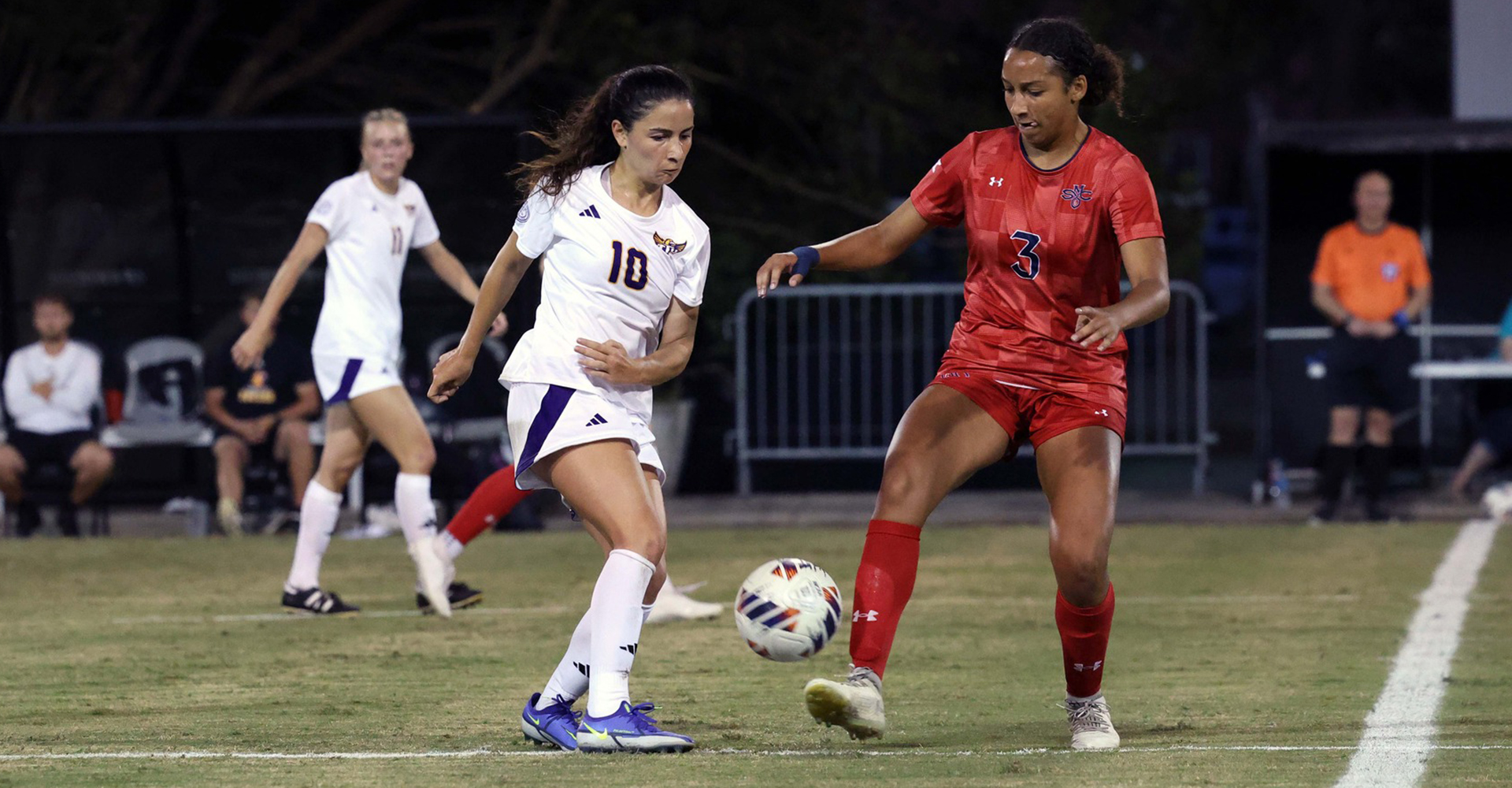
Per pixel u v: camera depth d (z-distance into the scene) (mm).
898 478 17109
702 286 17797
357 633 26734
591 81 57969
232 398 42250
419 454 27953
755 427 51562
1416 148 46938
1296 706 20125
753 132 62344
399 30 60938
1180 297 51781
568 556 37062
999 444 17469
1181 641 25703
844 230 61062
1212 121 135000
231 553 37969
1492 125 45594
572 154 17141
